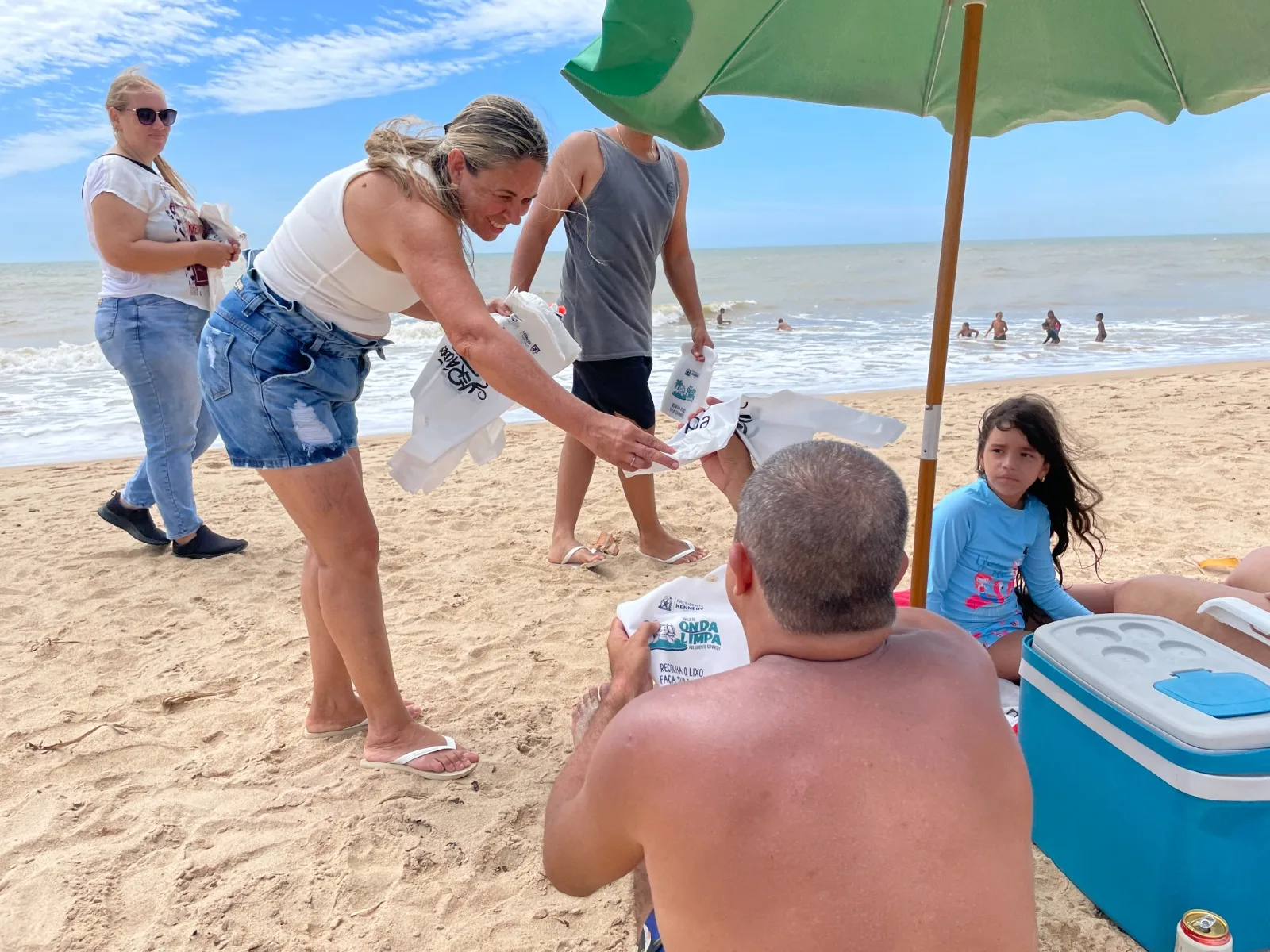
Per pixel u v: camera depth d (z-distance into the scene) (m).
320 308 2.38
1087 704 2.09
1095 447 6.44
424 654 3.59
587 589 4.26
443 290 2.18
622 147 3.84
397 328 17.69
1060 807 2.25
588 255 3.90
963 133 2.00
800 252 86.19
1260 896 1.92
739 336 18.30
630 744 1.20
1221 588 2.67
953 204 2.05
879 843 1.10
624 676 1.71
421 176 2.19
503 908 2.22
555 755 2.88
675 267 4.39
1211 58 2.13
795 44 2.08
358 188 2.23
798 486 1.23
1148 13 2.13
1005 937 1.11
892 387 11.16
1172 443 6.82
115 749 2.91
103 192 3.90
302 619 3.95
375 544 2.64
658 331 19.84
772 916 1.10
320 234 2.29
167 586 4.32
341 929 2.15
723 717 1.17
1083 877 2.20
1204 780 1.81
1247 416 7.80
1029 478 2.81
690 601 1.88
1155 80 2.24
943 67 2.32
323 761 2.83
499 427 2.72
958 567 2.91
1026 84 2.35
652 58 1.88
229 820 2.53
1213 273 38.62
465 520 5.39
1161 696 1.96
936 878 1.09
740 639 1.80
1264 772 1.82
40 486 6.41
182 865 2.36
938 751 1.16
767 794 1.12
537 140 2.23
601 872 1.40
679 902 1.16
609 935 2.13
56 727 3.04
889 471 1.29
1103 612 3.12
